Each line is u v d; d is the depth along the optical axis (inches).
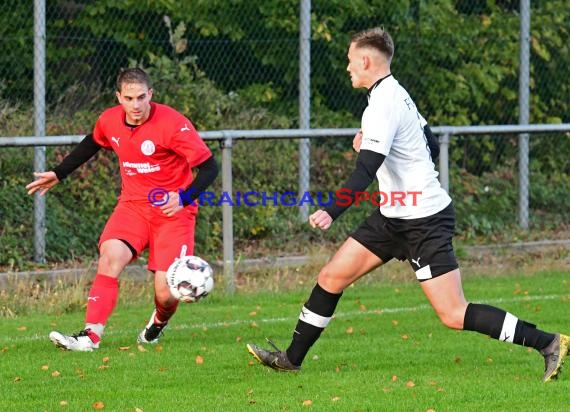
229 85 1678.2
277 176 1593.3
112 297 900.6
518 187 1635.1
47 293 1195.9
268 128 1648.6
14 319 1089.4
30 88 1528.1
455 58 1766.7
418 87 1763.0
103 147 923.4
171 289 869.2
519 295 1237.7
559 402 700.0
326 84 1721.2
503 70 1818.4
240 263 1403.8
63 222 1421.0
